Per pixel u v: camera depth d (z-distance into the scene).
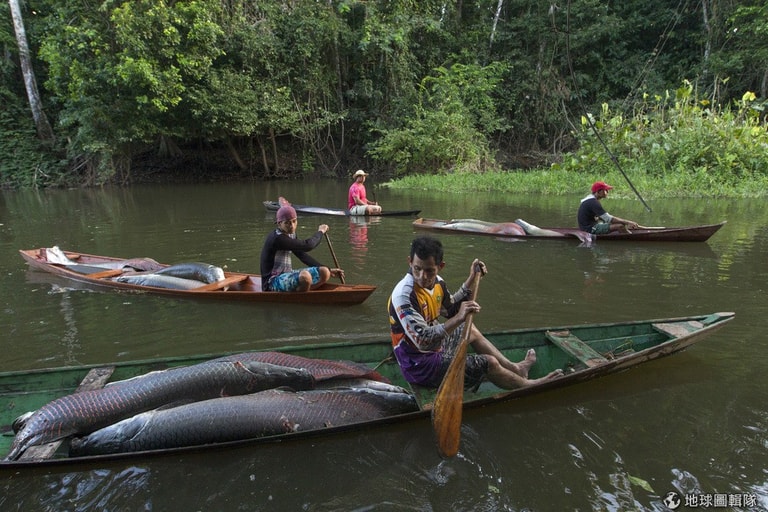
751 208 10.41
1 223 10.12
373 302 5.31
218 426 2.80
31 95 17.55
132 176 18.38
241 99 16.62
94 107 14.98
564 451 2.83
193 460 2.77
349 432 2.98
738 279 5.77
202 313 5.02
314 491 2.57
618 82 20.69
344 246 7.66
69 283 5.99
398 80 19.73
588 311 4.89
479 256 6.96
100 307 5.20
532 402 3.32
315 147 19.67
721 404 3.25
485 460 2.77
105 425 2.87
